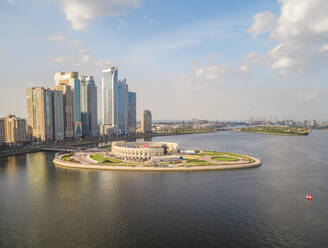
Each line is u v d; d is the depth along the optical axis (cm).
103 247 10419
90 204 14900
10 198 16138
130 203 15012
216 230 11812
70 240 10944
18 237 11231
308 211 14075
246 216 13325
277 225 12362
